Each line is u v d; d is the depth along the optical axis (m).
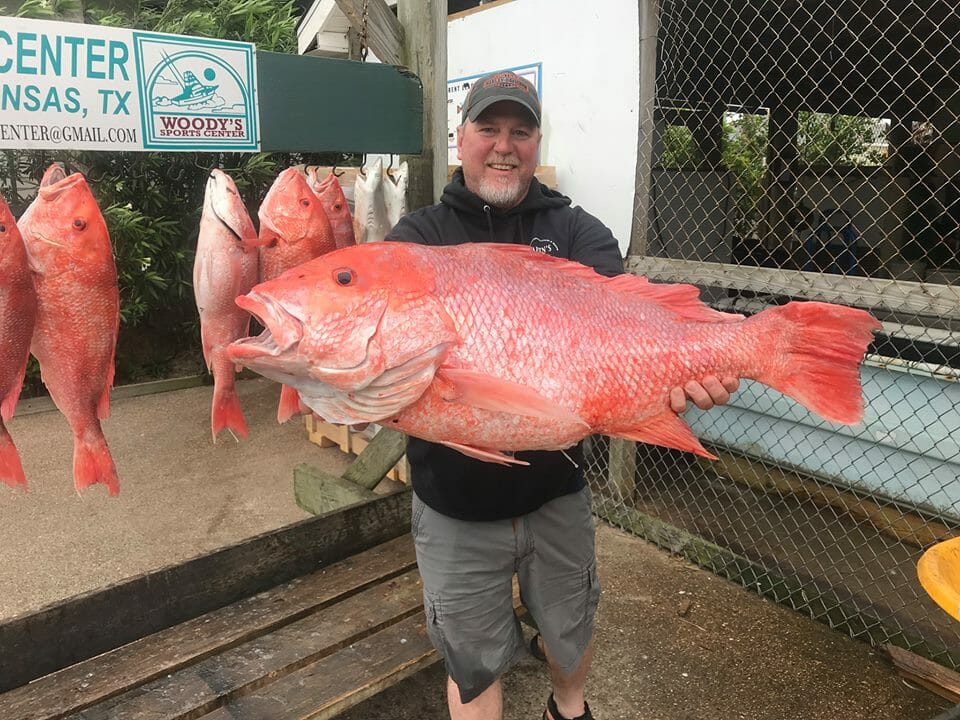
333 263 1.37
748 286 3.38
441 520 1.87
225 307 2.08
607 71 3.83
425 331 1.37
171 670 2.13
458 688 1.93
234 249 2.04
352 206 3.51
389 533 2.94
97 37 1.92
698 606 3.15
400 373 1.36
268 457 4.74
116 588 2.21
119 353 6.30
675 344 1.55
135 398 5.88
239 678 2.11
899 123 5.31
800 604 3.10
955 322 3.29
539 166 4.10
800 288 3.23
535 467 1.81
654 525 3.71
